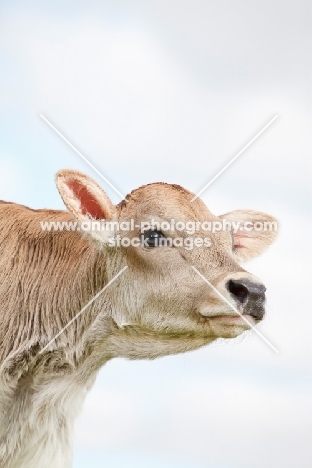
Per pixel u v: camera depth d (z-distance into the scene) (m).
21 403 5.73
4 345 5.72
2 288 5.81
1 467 5.67
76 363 5.75
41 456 5.70
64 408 5.76
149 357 5.73
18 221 6.02
